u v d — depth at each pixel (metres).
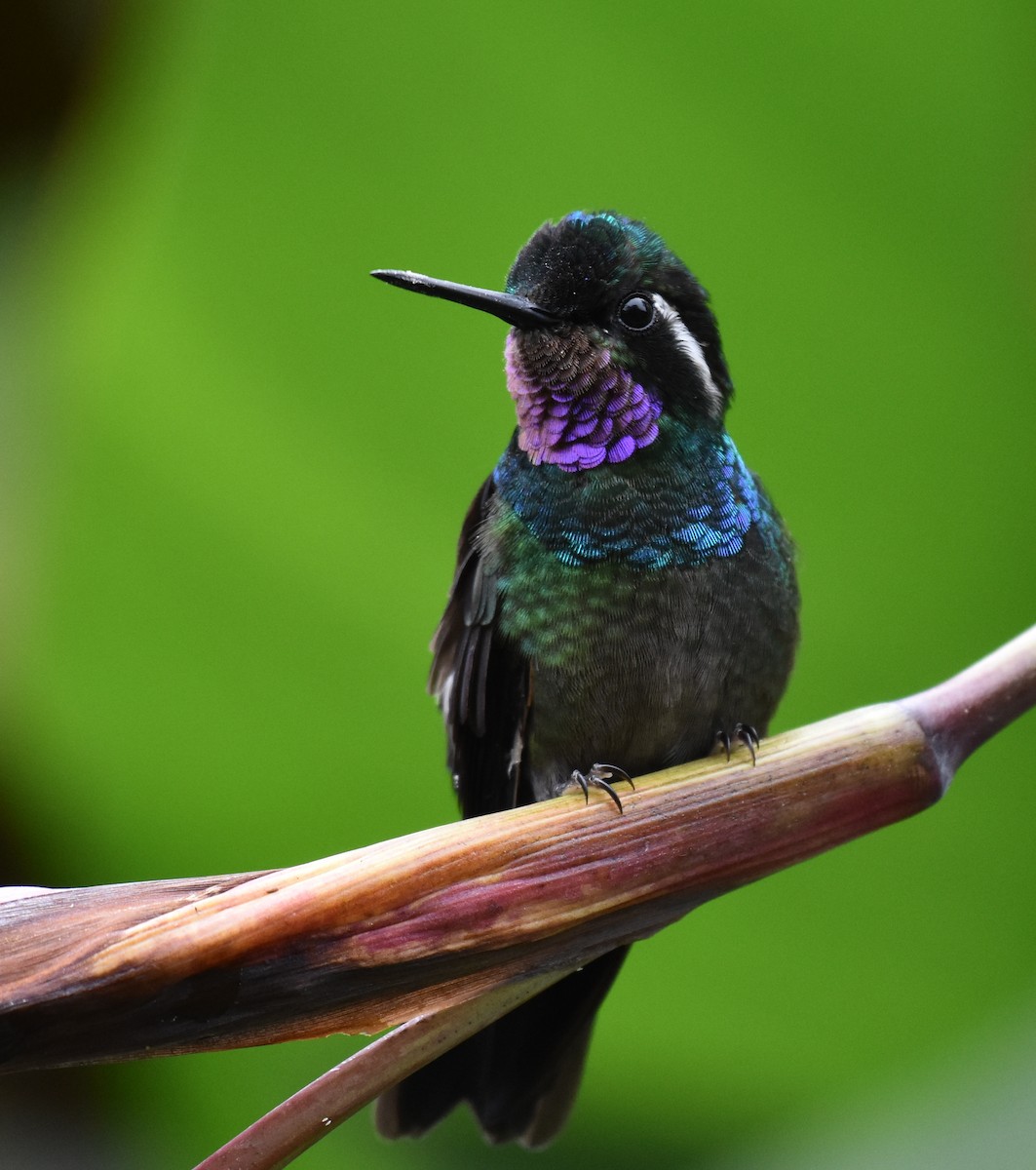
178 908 1.49
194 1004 1.49
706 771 1.50
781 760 1.50
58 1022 1.48
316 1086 1.49
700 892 1.50
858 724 1.50
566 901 1.49
